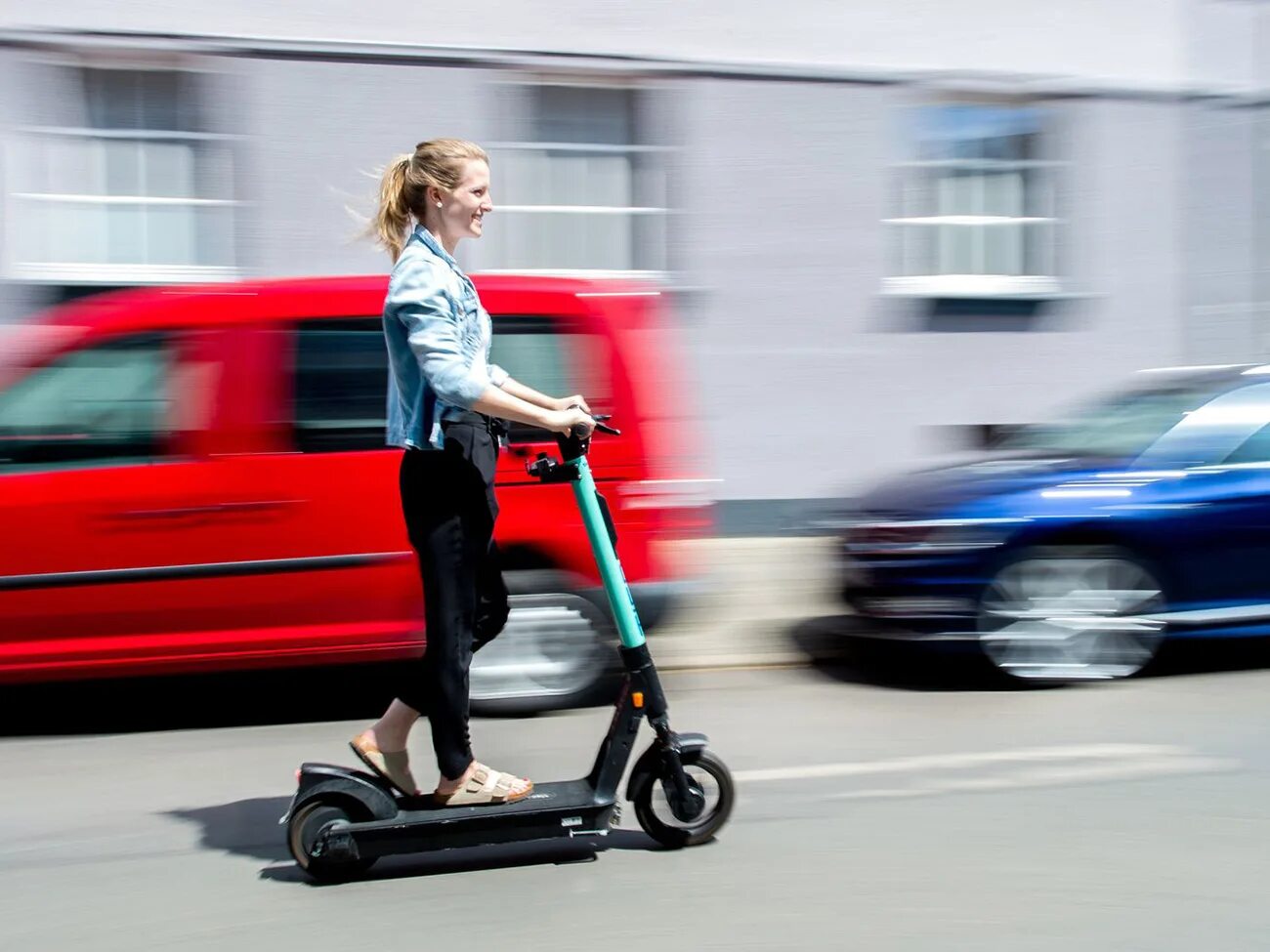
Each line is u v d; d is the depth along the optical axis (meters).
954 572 6.04
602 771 3.99
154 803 4.71
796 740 5.34
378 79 10.12
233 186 10.01
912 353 11.33
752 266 10.94
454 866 4.02
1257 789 4.64
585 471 3.93
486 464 3.88
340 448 5.46
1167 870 3.88
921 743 5.27
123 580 5.27
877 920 3.55
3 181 9.65
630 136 10.77
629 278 10.77
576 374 5.64
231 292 5.46
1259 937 3.42
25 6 9.47
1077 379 11.78
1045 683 6.11
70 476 5.25
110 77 9.83
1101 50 11.53
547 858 4.08
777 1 10.76
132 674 5.35
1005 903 3.65
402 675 6.54
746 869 3.95
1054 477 6.24
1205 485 6.20
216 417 5.36
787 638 7.14
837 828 4.29
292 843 3.84
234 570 5.35
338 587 5.45
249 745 5.43
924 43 11.12
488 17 10.26
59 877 3.99
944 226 11.41
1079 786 4.69
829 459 11.19
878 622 6.23
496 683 5.65
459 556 3.85
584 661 5.71
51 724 5.79
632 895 3.76
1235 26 11.81
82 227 9.87
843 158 11.04
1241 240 12.03
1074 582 6.11
